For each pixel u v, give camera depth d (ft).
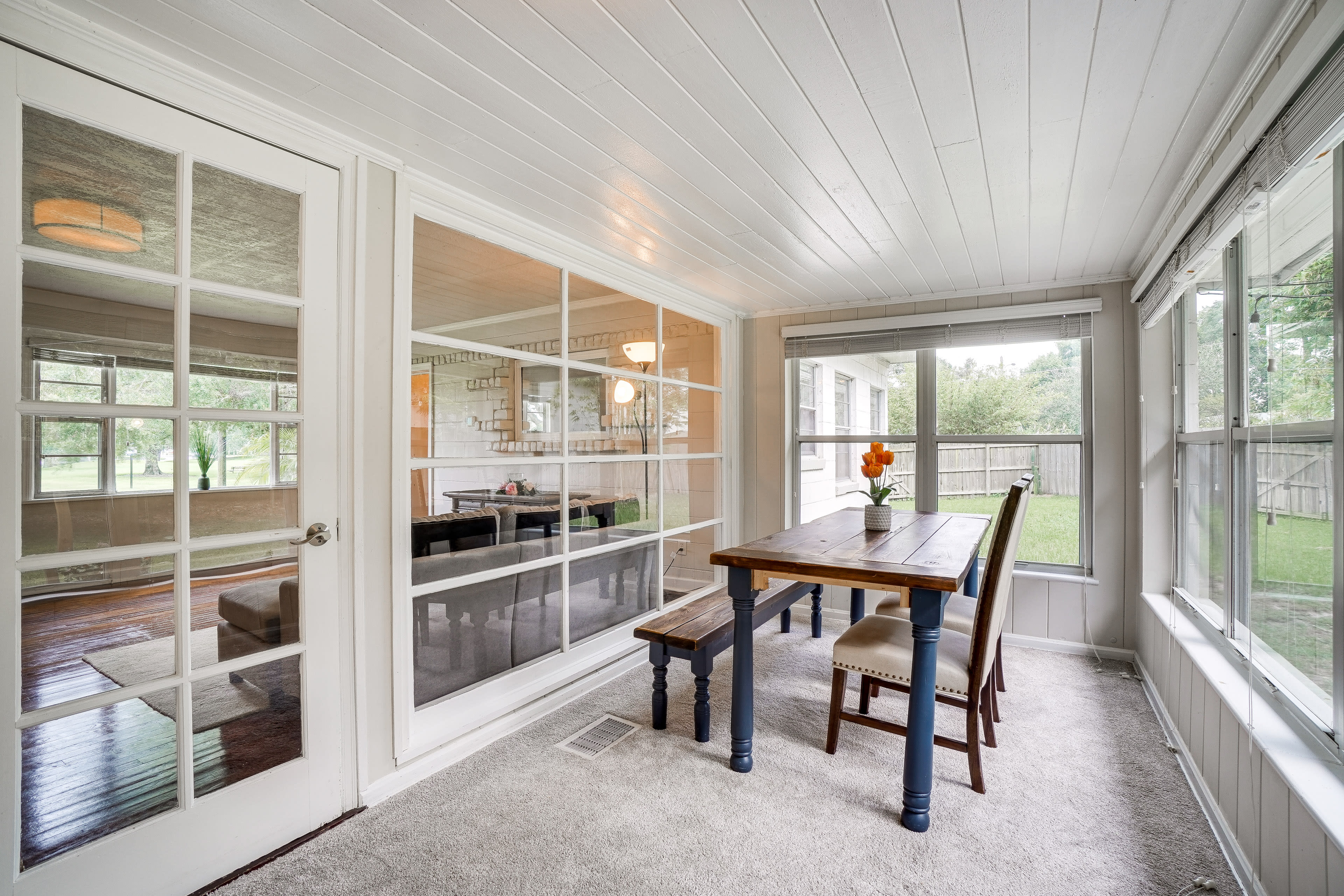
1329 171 4.33
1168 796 6.78
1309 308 4.72
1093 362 11.43
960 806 6.62
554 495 9.64
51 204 4.66
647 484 11.78
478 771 7.39
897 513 11.52
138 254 5.09
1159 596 10.30
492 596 8.55
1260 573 5.98
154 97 5.11
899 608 9.39
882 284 12.00
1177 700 7.99
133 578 5.07
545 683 9.21
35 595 4.56
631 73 5.24
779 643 12.03
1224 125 5.82
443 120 6.06
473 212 7.99
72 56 4.64
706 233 9.24
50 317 4.66
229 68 5.23
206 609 5.50
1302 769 4.49
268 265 5.97
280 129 5.94
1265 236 5.67
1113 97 5.53
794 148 6.56
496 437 8.58
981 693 7.34
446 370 7.84
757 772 7.32
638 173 7.22
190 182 5.37
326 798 6.35
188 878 5.30
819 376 14.30
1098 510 11.35
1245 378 6.48
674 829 6.24
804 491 14.51
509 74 5.27
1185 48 4.81
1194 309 8.95
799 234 9.24
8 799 4.38
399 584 7.12
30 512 4.55
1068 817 6.41
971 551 7.64
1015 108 5.74
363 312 6.72
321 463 6.33
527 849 5.95
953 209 8.21
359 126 6.20
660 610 12.13
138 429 5.13
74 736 4.73
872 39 4.76
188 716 5.35
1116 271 10.99
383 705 6.93
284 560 6.10
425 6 4.39
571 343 9.91
